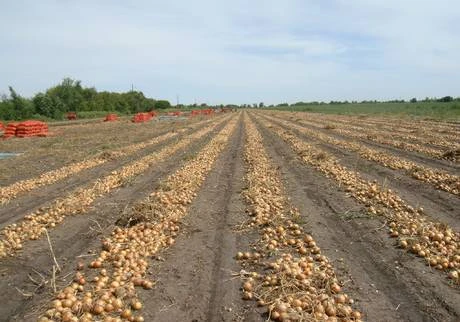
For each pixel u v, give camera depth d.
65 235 4.03
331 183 5.90
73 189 5.99
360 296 2.71
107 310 2.56
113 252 3.45
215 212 4.64
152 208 4.31
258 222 4.12
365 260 3.27
